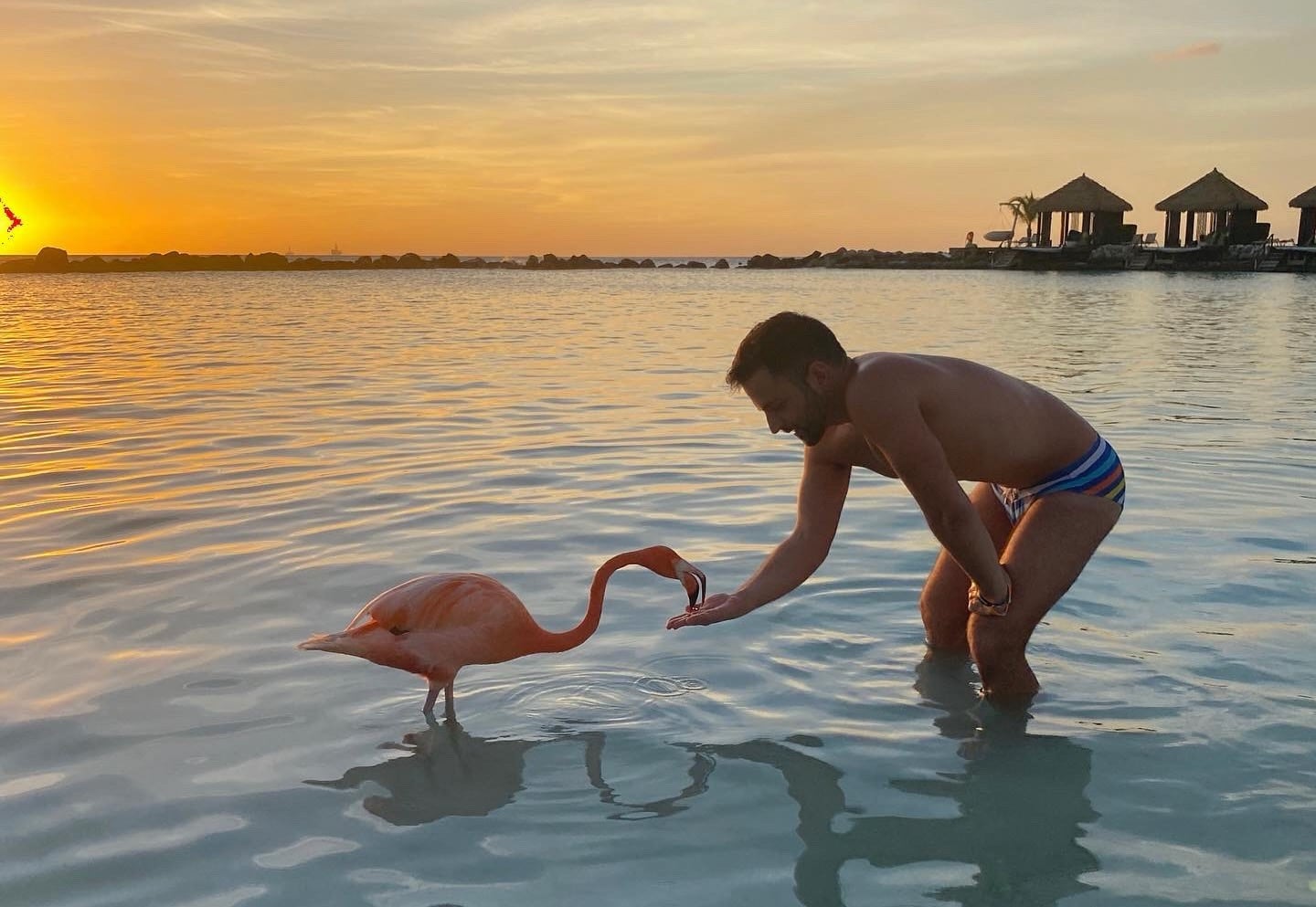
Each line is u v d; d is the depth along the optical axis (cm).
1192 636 419
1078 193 7025
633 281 5603
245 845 275
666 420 937
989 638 366
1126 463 736
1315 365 1344
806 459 405
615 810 293
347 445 813
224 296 3744
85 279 6238
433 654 348
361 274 7875
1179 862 265
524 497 647
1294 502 624
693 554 530
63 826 284
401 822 287
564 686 381
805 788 305
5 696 366
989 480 378
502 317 2453
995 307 2802
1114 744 332
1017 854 269
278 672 390
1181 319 2278
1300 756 321
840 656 409
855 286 4653
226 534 560
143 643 414
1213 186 6381
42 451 785
